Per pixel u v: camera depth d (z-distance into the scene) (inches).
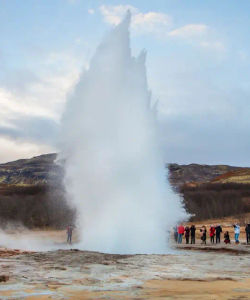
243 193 4803.2
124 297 363.3
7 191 4077.3
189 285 432.1
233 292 389.4
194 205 3777.1
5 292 386.3
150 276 494.9
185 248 974.4
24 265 584.1
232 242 1256.2
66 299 354.3
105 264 601.0
